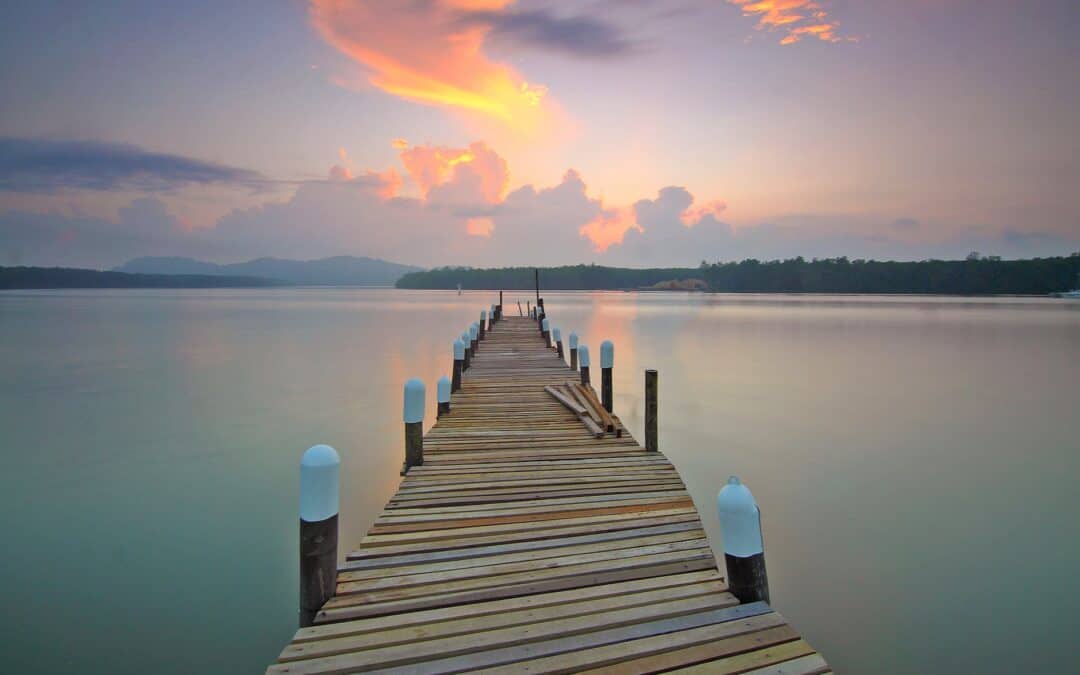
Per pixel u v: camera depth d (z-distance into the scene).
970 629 4.81
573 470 5.89
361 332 33.62
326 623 3.15
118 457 9.48
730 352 23.34
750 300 97.81
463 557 3.94
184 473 8.73
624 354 22.80
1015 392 15.02
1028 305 73.56
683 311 58.12
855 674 4.28
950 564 5.89
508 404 9.14
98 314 52.16
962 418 12.24
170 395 14.68
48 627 4.83
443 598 3.38
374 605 3.30
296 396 14.65
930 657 4.45
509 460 6.23
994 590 5.39
